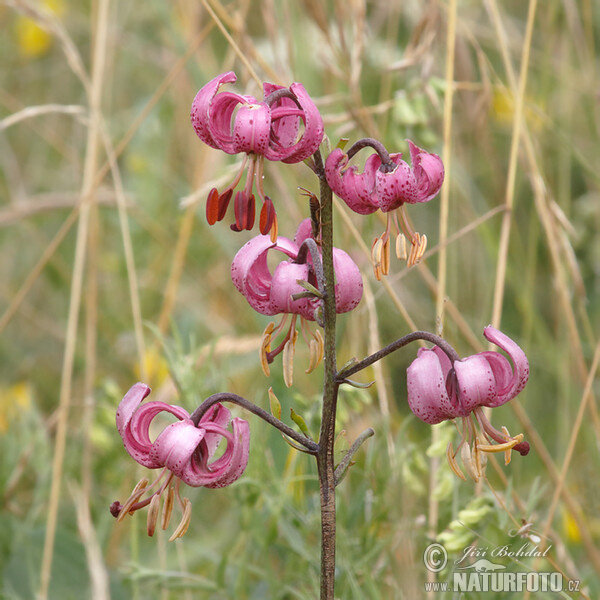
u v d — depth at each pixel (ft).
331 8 3.44
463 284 3.50
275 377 2.79
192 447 1.97
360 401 2.69
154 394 2.93
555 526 2.76
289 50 2.92
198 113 1.98
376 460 2.48
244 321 3.46
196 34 3.40
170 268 3.75
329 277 2.01
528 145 2.82
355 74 2.85
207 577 2.74
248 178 1.97
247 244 2.05
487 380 1.98
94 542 2.61
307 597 2.43
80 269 2.89
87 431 2.78
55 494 2.66
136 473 2.78
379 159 1.99
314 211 2.03
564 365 2.91
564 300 2.78
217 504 2.92
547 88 3.32
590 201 3.35
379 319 3.06
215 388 2.64
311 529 2.47
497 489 2.81
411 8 3.47
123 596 2.70
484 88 2.88
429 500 2.57
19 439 2.88
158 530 2.64
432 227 3.61
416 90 2.82
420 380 1.99
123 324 3.68
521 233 3.71
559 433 2.98
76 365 3.63
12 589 2.69
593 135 3.46
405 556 2.36
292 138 2.00
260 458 2.50
